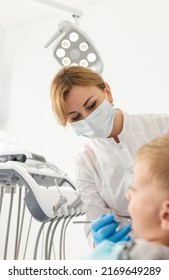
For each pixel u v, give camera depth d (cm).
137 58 269
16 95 312
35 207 121
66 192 141
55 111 114
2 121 311
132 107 262
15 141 300
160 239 66
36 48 316
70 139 278
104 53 283
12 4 308
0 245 277
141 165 71
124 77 270
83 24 298
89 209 134
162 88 254
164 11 268
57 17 316
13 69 321
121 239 87
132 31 277
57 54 153
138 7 279
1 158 154
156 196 67
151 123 133
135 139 129
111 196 134
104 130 124
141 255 62
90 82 116
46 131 290
